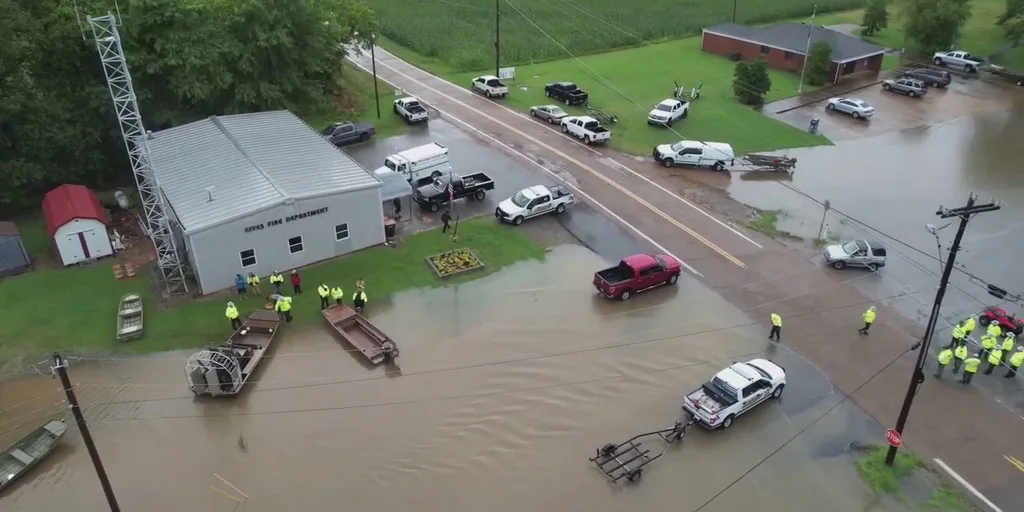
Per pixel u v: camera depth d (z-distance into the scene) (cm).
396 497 2492
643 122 5950
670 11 9512
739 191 4822
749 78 6400
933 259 4038
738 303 3588
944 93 6906
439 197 4350
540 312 3494
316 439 2727
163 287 3591
